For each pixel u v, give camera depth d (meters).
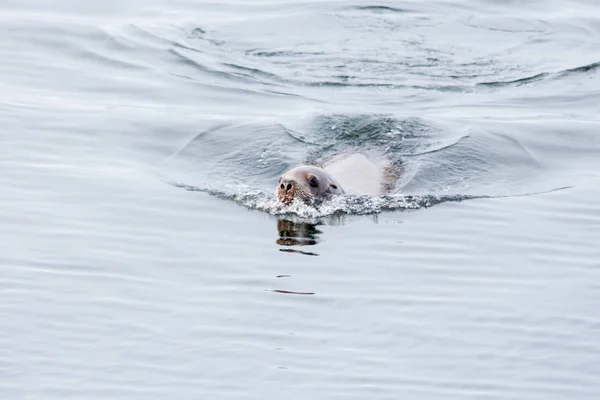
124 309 26.42
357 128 43.16
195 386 22.72
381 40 56.97
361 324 25.78
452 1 64.62
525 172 39.34
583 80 51.47
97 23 58.34
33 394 22.27
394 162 40.12
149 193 35.81
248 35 57.34
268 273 29.08
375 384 22.89
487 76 51.88
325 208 35.38
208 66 52.09
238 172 38.75
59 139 41.06
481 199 36.41
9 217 32.78
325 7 62.66
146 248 30.75
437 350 24.48
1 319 25.58
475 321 25.98
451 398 22.36
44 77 49.47
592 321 25.92
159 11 61.97
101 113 44.56
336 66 52.69
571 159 40.88
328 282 28.47
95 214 33.44
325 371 23.44
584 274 29.08
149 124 43.34
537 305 26.91
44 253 29.97
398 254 30.81
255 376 23.19
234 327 25.52
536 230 32.88
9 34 55.16
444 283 28.48
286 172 36.97
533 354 24.28
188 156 40.12
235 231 32.72
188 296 27.33
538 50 56.09
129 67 51.66
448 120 44.78
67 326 25.38
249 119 44.34
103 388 22.56
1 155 38.69
